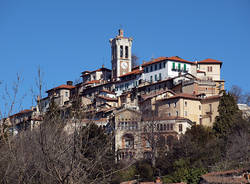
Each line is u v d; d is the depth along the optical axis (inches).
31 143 863.7
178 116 4549.7
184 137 3639.3
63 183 763.4
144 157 3481.8
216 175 2262.6
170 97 4726.9
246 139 3410.4
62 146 817.5
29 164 841.5
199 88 5172.2
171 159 3344.0
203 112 4776.1
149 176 2913.4
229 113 4222.4
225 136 3929.6
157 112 4810.5
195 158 3240.7
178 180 2785.4
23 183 818.8
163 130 4244.6
